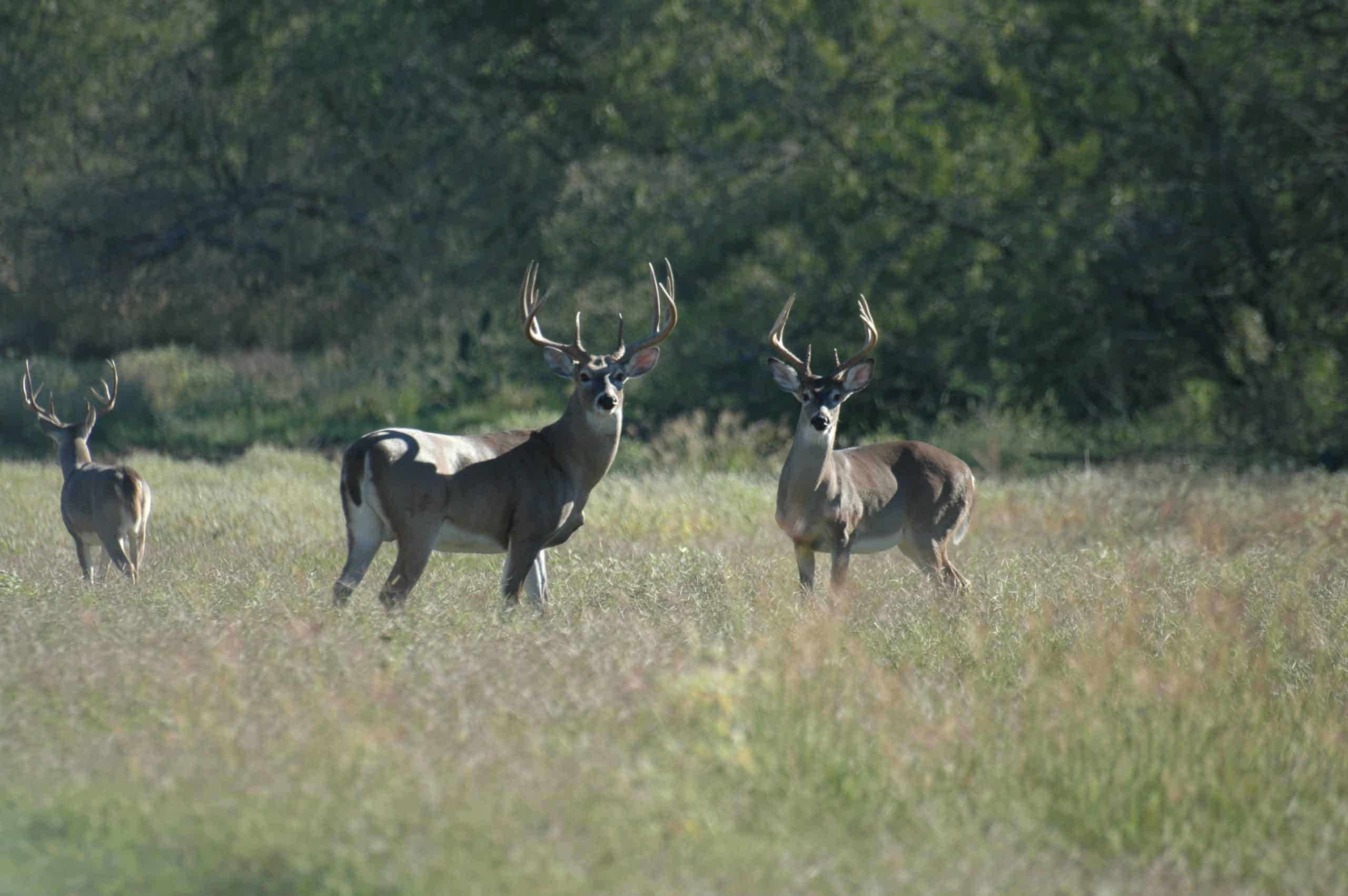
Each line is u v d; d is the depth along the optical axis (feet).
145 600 81.71
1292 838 54.29
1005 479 209.97
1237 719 66.59
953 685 71.26
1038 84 253.65
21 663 63.93
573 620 83.71
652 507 148.25
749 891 43.70
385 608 83.05
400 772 50.19
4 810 48.96
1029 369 252.83
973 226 250.37
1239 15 238.48
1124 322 247.09
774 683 63.41
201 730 55.31
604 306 276.62
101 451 240.94
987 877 46.21
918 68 263.49
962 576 108.06
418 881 42.70
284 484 177.17
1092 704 65.57
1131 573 103.96
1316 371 231.91
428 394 276.00
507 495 92.43
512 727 56.70
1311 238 237.04
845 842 49.11
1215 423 240.32
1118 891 47.19
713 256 274.57
